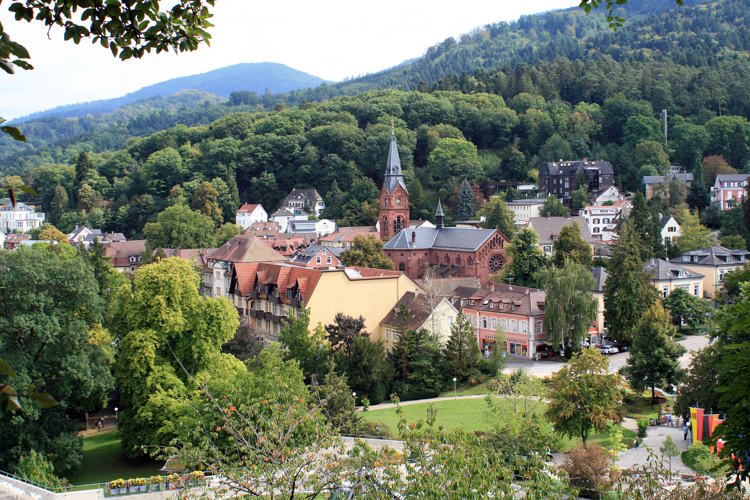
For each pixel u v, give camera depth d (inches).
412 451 1225.4
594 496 1998.0
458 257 6141.7
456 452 1177.4
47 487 2161.7
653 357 3408.0
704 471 2231.8
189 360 2945.4
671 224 7135.8
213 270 5777.6
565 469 2010.3
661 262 5354.3
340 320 3720.5
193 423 2117.4
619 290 4498.0
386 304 4234.7
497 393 2795.3
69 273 2642.7
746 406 1063.6
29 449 2448.3
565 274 4293.8
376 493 1146.0
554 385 2709.2
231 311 3009.4
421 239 6422.2
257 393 2197.3
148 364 2790.4
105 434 3211.1
